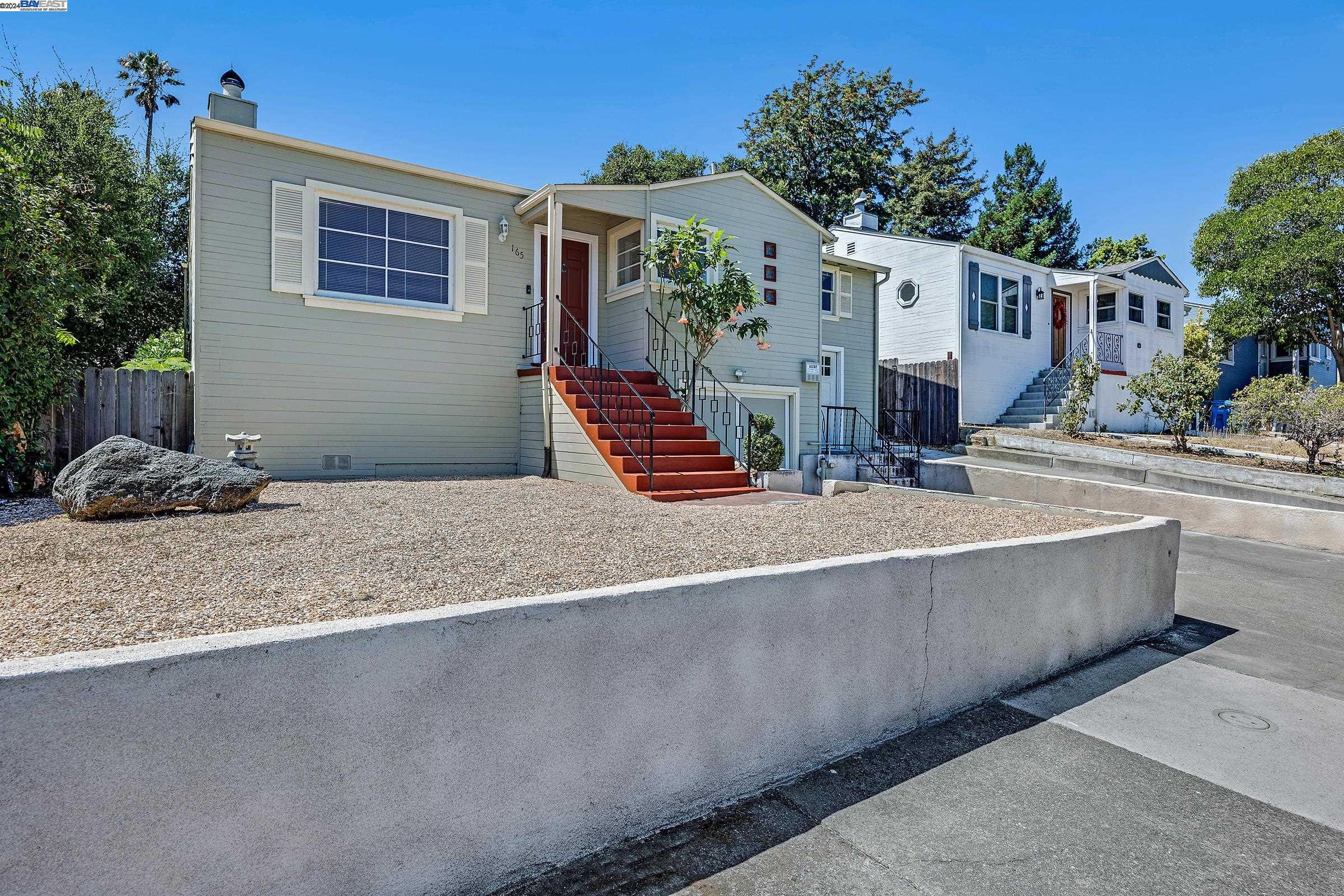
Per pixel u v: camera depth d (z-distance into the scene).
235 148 8.38
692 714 2.54
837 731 3.02
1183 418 13.45
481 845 2.06
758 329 10.55
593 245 11.23
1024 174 34.34
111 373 8.01
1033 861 2.31
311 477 8.76
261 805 1.70
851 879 2.20
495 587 3.21
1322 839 2.47
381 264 9.32
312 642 1.76
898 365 18.05
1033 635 3.93
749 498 7.66
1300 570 6.75
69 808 1.48
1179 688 3.88
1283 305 19.61
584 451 8.55
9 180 6.45
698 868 2.25
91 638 2.35
